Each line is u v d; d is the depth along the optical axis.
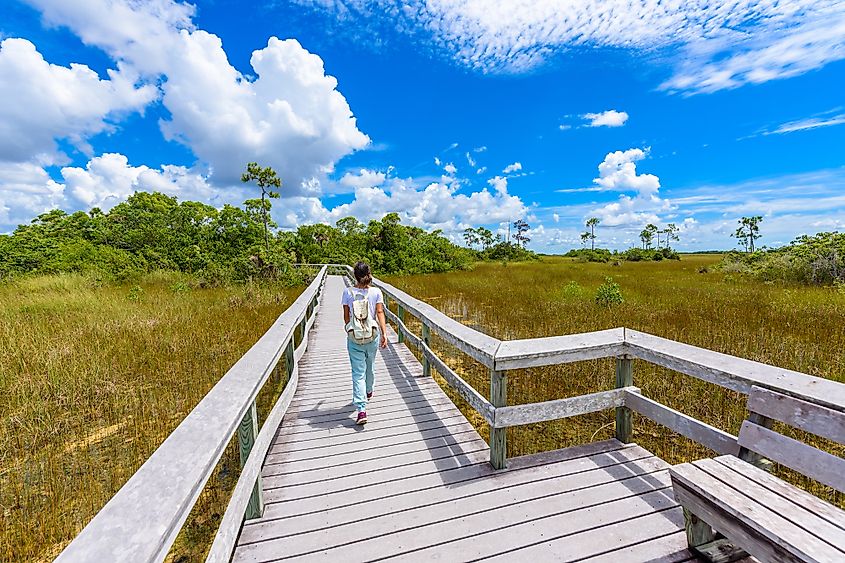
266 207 23.89
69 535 3.01
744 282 18.97
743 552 2.03
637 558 2.06
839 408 1.67
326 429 3.75
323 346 7.23
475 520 2.40
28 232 24.44
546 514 2.42
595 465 2.91
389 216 32.88
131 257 22.38
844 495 3.09
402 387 4.85
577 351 2.91
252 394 2.21
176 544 2.90
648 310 10.54
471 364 6.93
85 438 4.49
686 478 1.88
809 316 9.23
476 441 3.45
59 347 7.03
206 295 15.44
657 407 2.77
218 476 3.72
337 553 2.17
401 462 3.12
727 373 2.21
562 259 58.81
